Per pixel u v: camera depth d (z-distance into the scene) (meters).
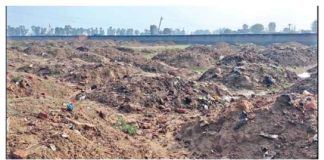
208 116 16.50
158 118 18.38
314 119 13.12
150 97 20.61
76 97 20.89
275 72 27.55
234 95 23.11
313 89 19.97
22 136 11.77
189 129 15.41
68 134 12.61
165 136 15.63
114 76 27.25
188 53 39.47
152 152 13.66
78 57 38.91
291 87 22.02
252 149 12.91
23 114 13.66
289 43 45.12
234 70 26.92
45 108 14.84
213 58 41.66
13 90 18.58
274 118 13.66
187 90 21.77
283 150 12.41
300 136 12.72
